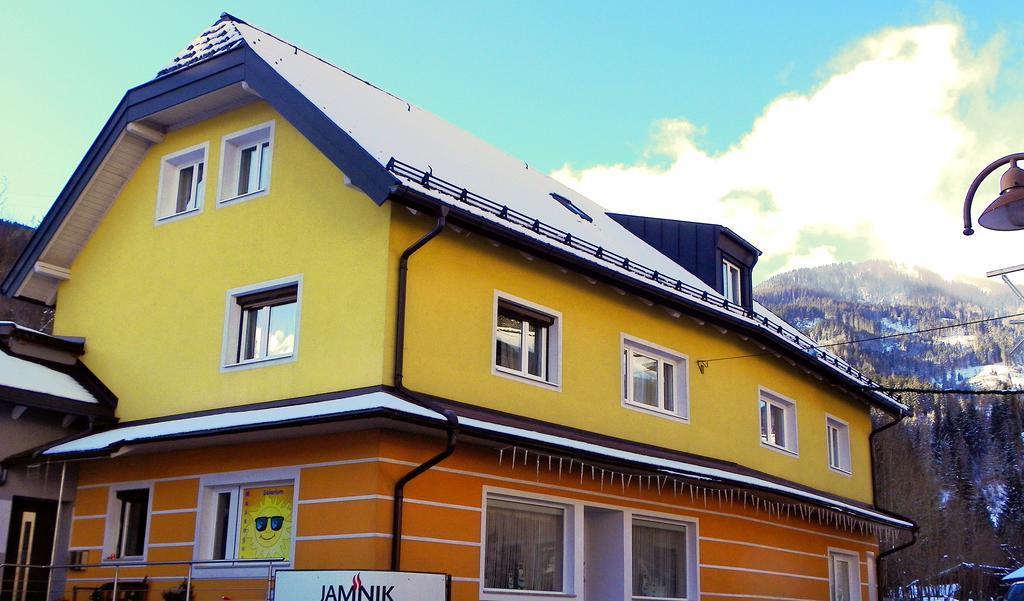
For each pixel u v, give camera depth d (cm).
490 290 1402
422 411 1164
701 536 1698
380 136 1470
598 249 1581
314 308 1325
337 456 1228
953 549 4806
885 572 4347
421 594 1042
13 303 3098
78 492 1495
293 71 1512
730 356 1909
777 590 1894
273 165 1437
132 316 1548
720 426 1841
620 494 1543
